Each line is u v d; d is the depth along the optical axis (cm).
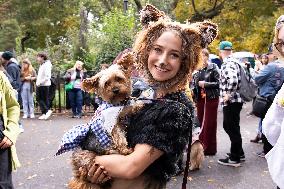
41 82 1298
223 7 2314
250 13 2295
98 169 211
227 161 729
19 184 638
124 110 219
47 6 3250
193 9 2339
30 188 620
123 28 1433
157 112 205
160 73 216
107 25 1449
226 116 716
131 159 203
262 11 2269
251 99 700
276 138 315
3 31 3139
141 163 202
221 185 622
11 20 3134
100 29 1477
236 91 693
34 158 802
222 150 841
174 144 203
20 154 836
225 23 2317
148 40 223
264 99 657
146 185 212
